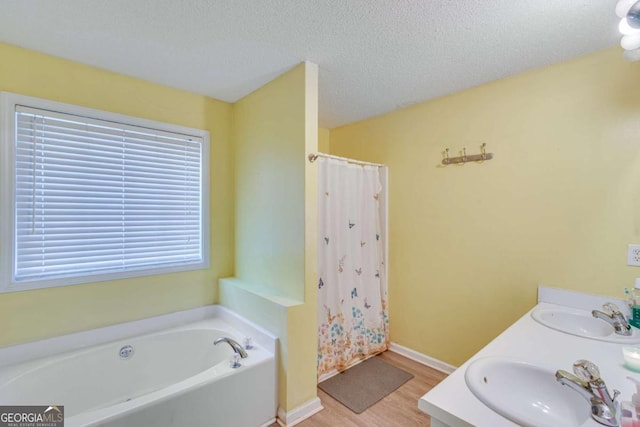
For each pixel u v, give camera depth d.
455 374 1.04
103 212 2.04
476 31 1.56
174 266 2.33
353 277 2.52
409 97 2.45
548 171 1.88
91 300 1.98
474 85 2.21
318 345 2.24
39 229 1.82
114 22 1.51
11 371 1.65
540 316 1.65
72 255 1.93
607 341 1.32
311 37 1.63
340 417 1.86
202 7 1.39
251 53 1.80
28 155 1.78
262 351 1.90
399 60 1.87
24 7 1.39
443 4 1.35
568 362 1.14
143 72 2.06
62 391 1.76
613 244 1.65
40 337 1.81
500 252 2.10
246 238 2.48
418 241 2.60
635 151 1.58
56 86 1.86
